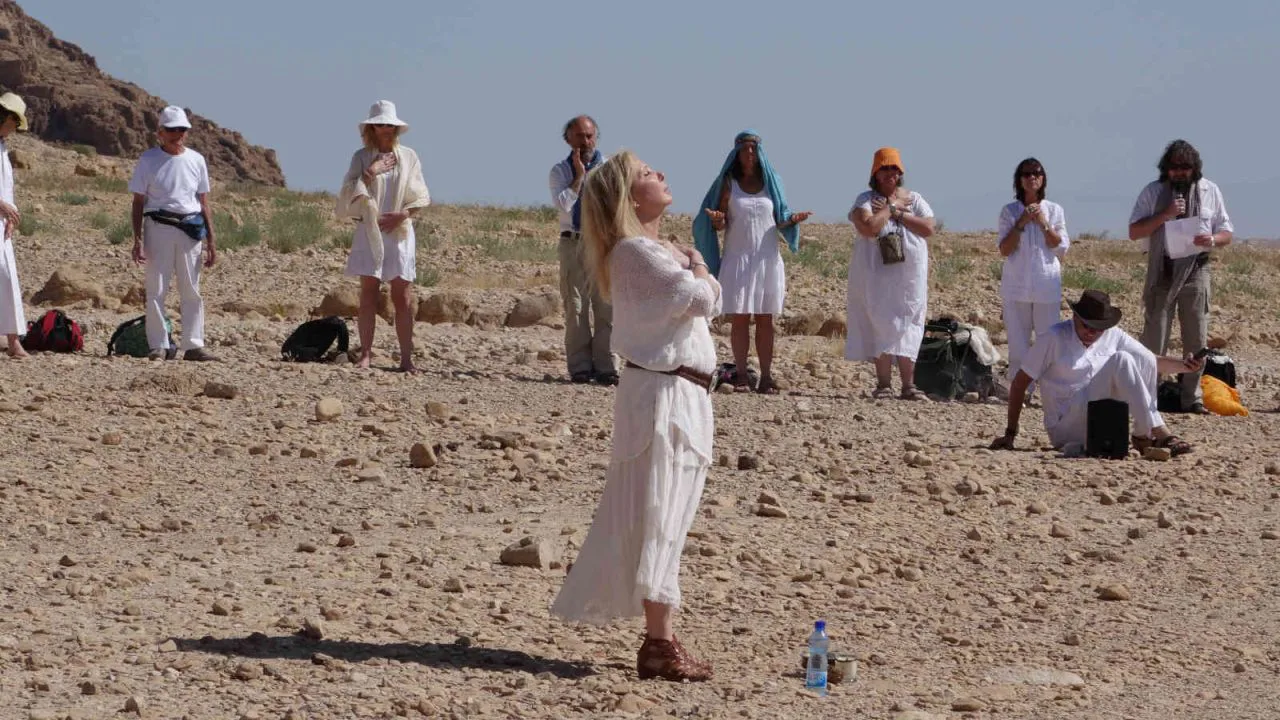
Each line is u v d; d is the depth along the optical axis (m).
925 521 10.13
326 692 6.08
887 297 15.05
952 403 15.19
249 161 105.19
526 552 8.47
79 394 12.83
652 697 6.33
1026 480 11.44
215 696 5.96
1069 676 7.01
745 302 15.11
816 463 11.64
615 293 6.48
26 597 7.26
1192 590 8.80
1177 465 12.13
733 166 15.16
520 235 34.00
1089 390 12.61
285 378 14.45
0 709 5.65
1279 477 11.88
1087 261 33.97
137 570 7.80
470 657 6.77
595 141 15.23
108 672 6.17
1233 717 6.53
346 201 15.21
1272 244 63.66
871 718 6.21
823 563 8.77
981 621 7.97
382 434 11.91
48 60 102.88
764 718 6.13
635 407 6.46
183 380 13.53
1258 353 22.97
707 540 9.16
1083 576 9.02
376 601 7.56
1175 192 15.16
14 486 9.59
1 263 14.66
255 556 8.37
